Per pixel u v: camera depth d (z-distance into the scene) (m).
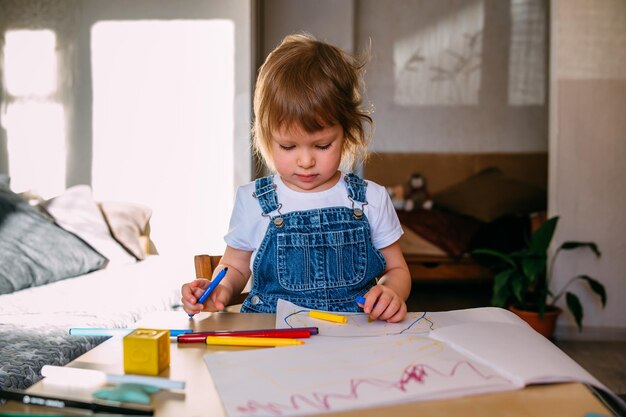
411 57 4.50
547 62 4.43
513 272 2.78
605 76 2.78
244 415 0.51
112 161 2.91
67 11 2.88
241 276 1.08
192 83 2.88
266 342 0.71
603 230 2.82
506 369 0.60
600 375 2.33
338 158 0.93
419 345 0.67
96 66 2.89
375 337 0.70
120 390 0.56
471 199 4.32
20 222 2.22
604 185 2.81
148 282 2.18
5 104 2.93
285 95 0.88
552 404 0.54
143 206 2.90
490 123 4.49
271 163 1.05
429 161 4.46
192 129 2.89
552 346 0.67
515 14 4.42
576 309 2.68
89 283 2.13
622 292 2.82
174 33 2.87
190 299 0.85
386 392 0.55
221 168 2.89
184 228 2.91
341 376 0.59
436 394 0.55
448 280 4.27
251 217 1.06
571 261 2.84
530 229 3.72
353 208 1.06
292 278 1.02
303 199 1.06
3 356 1.27
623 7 2.76
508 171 4.41
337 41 3.61
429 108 4.51
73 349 1.38
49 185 2.94
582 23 2.78
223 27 2.86
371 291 0.82
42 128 2.93
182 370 0.64
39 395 0.54
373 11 4.48
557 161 2.82
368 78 4.52
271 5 3.60
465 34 4.46
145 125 2.90
